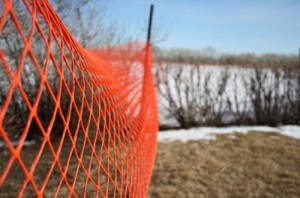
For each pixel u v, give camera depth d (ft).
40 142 19.89
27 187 13.58
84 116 15.47
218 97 32.89
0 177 2.75
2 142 19.17
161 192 14.38
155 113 22.34
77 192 12.67
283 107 33.86
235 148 22.66
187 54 39.86
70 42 5.77
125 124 9.39
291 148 22.98
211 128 30.81
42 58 18.33
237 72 33.30
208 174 17.08
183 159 19.51
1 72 15.71
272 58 40.06
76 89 14.82
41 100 19.61
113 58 22.41
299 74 33.81
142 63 24.14
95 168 14.73
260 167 18.49
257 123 33.24
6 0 3.01
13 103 18.04
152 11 24.02
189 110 31.24
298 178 16.89
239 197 14.44
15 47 17.17
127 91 13.92
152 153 14.96
